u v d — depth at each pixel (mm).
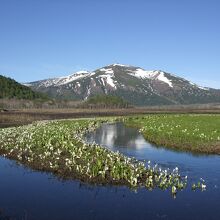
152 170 26469
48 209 18953
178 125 58594
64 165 28078
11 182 23906
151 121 72000
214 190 22578
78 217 17938
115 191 22047
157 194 21609
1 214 18141
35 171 26844
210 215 18359
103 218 17859
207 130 51531
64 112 136375
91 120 81250
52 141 39812
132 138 48906
